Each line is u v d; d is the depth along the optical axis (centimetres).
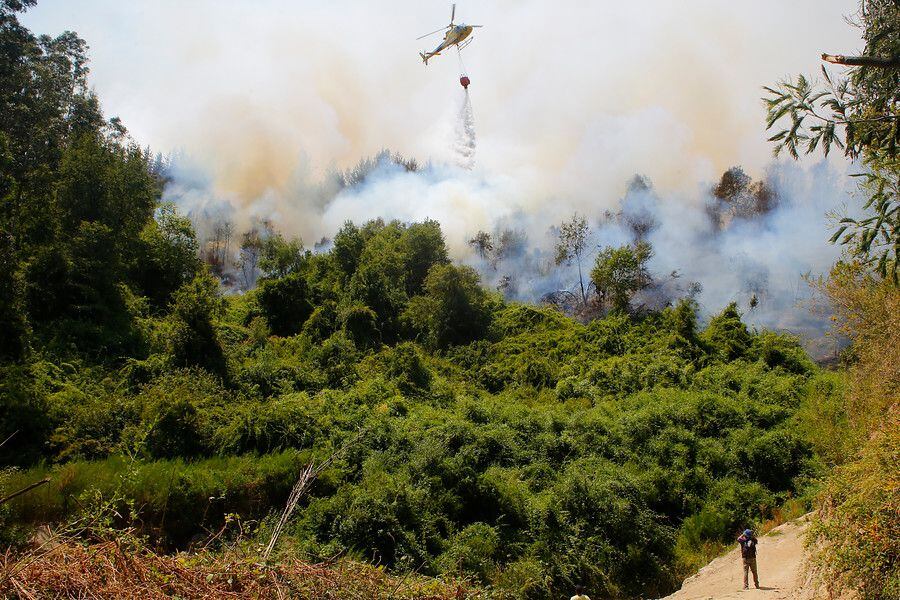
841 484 1128
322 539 1697
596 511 1947
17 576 591
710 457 2377
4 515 1148
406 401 2753
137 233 3559
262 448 2061
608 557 1844
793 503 2119
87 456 1830
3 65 3859
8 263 2264
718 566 1781
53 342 2394
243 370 2703
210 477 1736
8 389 1877
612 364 3472
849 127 675
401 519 1786
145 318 3050
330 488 1897
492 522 1933
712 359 3462
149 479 1630
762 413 2666
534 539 1870
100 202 3297
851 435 1723
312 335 3572
